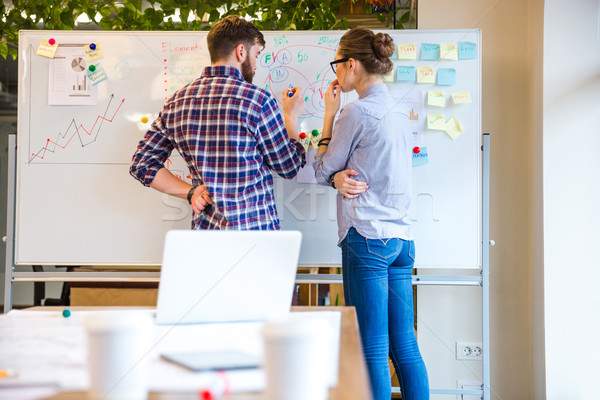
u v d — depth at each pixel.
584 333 2.74
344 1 3.27
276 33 2.77
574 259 2.76
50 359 0.81
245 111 2.13
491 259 3.00
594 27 2.75
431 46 2.73
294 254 1.20
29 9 3.11
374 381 2.14
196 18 3.06
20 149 2.81
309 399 0.61
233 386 0.67
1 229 4.40
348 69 2.26
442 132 2.73
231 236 1.15
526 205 2.98
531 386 2.95
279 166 2.24
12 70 4.33
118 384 0.64
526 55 2.98
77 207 2.80
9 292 2.79
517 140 2.98
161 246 2.78
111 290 2.86
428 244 2.73
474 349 2.97
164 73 2.79
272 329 0.61
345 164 2.25
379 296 2.18
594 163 2.75
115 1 3.15
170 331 1.07
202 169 2.17
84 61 2.80
